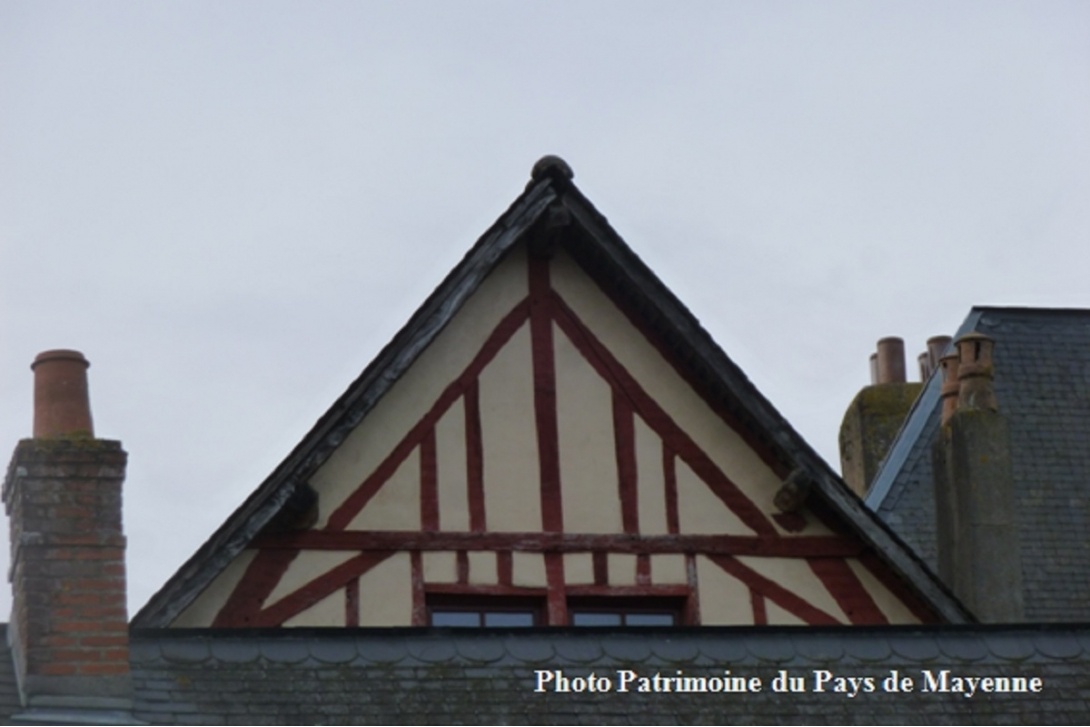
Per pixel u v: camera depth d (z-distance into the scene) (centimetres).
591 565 2389
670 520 2425
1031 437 3238
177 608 2217
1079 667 2053
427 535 2355
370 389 2339
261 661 1897
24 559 1808
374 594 2319
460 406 2412
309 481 2327
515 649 1966
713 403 2477
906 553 2412
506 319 2459
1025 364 3328
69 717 1753
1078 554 3127
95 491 1842
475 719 1884
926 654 2039
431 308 2388
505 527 2383
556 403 2441
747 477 2456
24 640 1795
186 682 1853
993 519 2642
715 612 2398
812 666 2003
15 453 1866
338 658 1919
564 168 2450
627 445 2444
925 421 3269
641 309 2486
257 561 2294
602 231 2456
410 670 1925
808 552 2439
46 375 1955
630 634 2000
